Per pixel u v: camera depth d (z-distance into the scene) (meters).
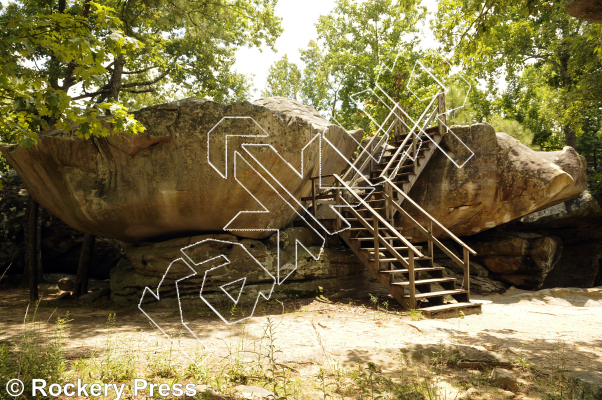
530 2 7.99
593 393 3.54
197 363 4.34
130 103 24.33
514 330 6.60
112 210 8.29
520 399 3.75
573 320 7.48
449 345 5.15
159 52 16.36
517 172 11.18
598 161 20.55
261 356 4.84
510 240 12.30
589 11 3.63
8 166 15.35
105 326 6.71
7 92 4.77
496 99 28.00
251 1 17.39
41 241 14.38
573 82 21.08
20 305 9.80
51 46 4.38
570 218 13.71
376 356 4.92
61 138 7.98
